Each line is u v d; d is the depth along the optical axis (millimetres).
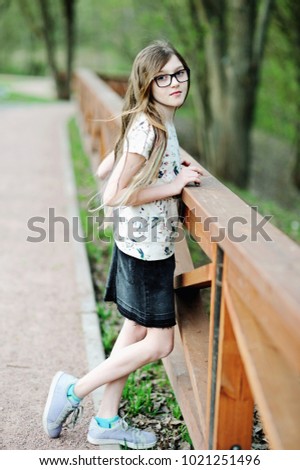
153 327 2477
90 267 5254
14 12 33844
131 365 2537
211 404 2158
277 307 1438
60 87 22094
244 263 1668
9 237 5938
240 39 10805
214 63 11438
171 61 2338
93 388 2602
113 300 2695
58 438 2785
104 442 2717
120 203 2303
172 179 2449
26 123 14570
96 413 2975
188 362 2605
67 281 4828
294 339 1394
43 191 7832
